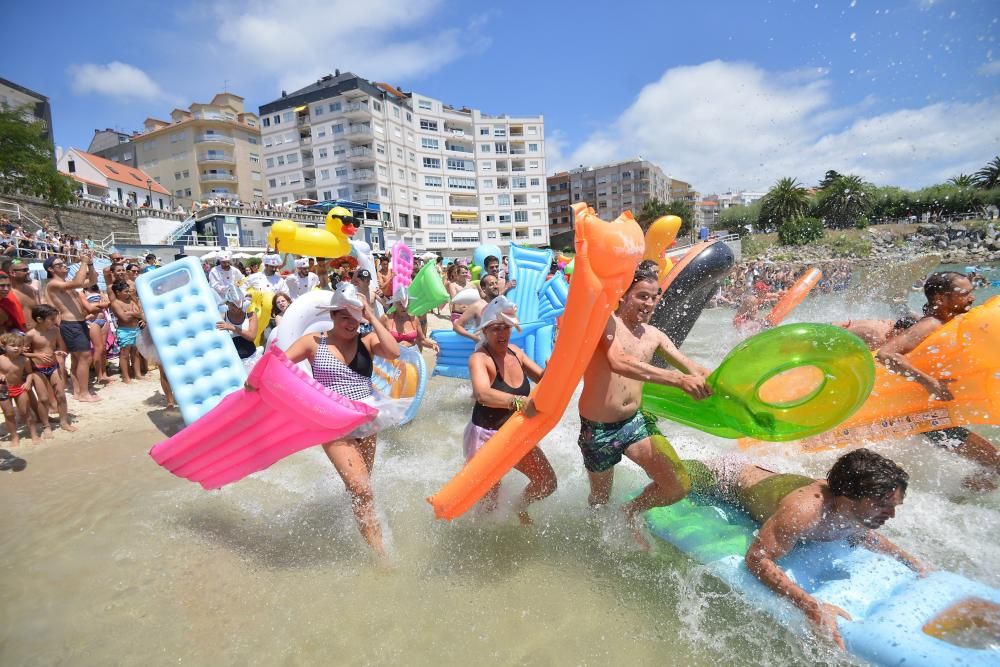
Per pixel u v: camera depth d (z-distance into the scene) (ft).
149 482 14.83
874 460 8.34
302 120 189.06
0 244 51.24
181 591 9.91
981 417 11.28
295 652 8.30
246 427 11.28
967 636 7.13
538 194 229.45
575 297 8.76
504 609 9.12
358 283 23.65
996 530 10.09
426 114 207.10
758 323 29.96
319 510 12.89
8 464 16.24
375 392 13.02
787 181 134.21
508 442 9.85
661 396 11.55
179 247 103.76
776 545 8.54
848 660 7.42
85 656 8.30
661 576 9.62
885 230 109.91
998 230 97.71
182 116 206.69
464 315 20.72
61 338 22.47
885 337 13.42
